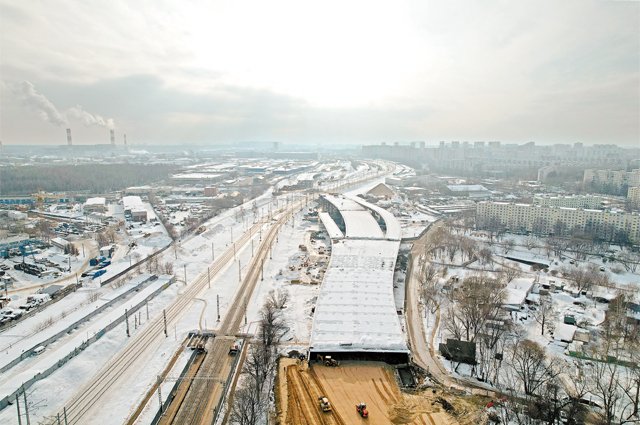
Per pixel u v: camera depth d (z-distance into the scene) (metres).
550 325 173.12
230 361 147.12
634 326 169.25
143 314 185.00
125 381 136.00
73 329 166.12
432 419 118.69
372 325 162.50
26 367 138.75
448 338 160.25
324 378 137.00
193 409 121.88
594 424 115.75
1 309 187.75
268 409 121.50
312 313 184.62
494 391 131.88
